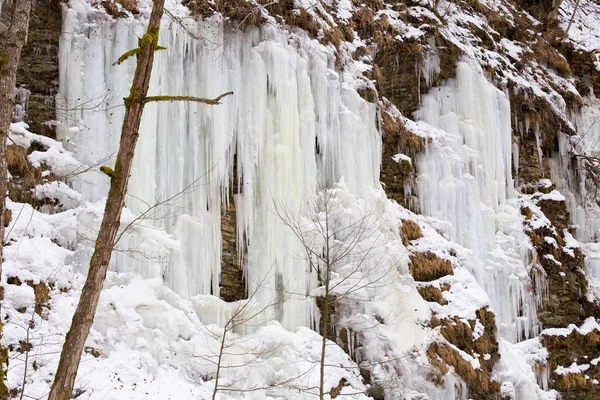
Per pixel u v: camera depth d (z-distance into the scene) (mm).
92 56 13047
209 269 13141
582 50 25516
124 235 11789
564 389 17469
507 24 23406
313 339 13273
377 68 17922
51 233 11484
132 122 8164
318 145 15383
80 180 12273
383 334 13805
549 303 18594
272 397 11820
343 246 14250
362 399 12883
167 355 11117
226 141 13906
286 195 14109
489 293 17219
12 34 8086
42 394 9078
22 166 11836
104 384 9758
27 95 12695
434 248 16203
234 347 11977
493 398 14539
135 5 13812
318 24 16406
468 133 18453
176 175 13211
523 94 20484
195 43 13945
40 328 10078
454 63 18844
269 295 13359
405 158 17219
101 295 10984
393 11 19688
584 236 21453
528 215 19297
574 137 21906
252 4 14992
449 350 14258
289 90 14750
